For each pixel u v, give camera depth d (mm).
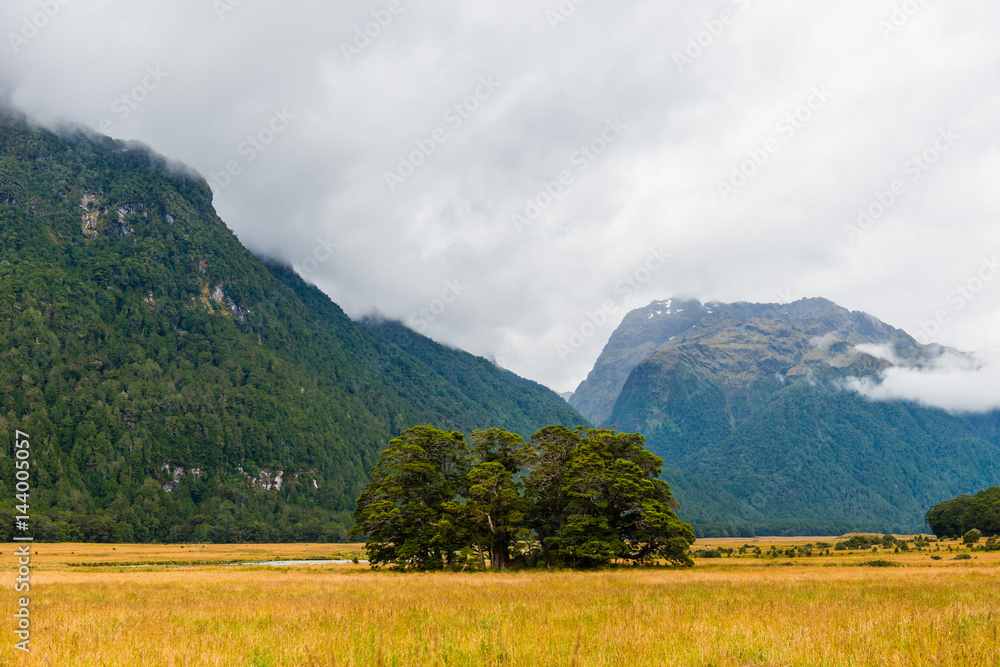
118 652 12914
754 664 11852
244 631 15969
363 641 13969
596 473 65688
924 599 25234
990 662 11352
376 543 66250
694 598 26562
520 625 16656
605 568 62688
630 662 11836
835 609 19969
